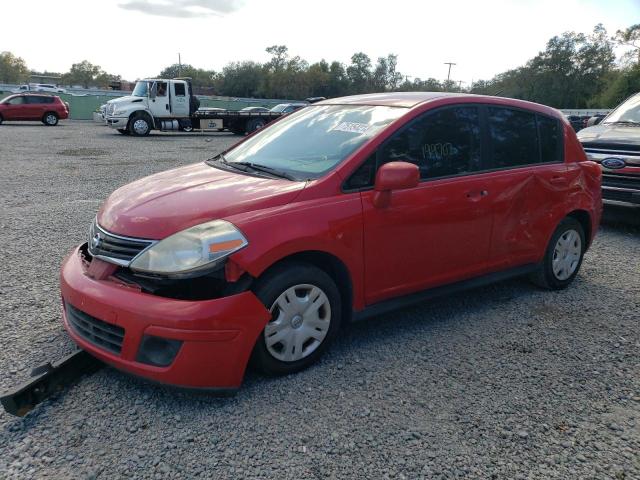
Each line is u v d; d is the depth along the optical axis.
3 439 2.71
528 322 4.37
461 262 4.18
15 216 7.37
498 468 2.65
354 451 2.72
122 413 2.95
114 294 2.98
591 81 72.44
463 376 3.48
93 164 13.44
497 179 4.30
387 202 3.55
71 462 2.57
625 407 3.22
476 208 4.14
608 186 7.43
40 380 2.92
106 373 3.34
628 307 4.77
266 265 3.05
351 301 3.60
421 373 3.49
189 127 26.22
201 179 3.73
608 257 6.32
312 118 4.39
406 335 4.05
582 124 27.30
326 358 3.63
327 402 3.12
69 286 3.21
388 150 3.73
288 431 2.85
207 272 2.92
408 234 3.75
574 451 2.79
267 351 3.20
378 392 3.24
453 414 3.06
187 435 2.79
